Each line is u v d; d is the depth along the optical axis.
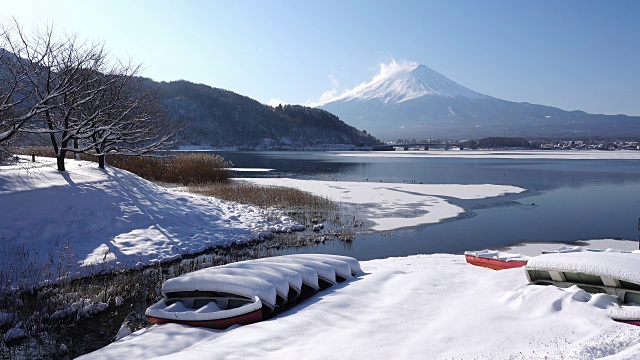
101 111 19.20
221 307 8.60
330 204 26.16
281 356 5.70
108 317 9.70
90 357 6.68
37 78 16.53
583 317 5.89
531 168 63.25
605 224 21.75
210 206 21.23
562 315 6.07
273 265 9.98
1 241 12.66
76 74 17.80
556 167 65.62
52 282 11.18
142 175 32.12
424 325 6.46
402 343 5.77
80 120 19.92
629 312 5.78
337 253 16.42
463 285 8.85
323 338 6.32
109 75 21.09
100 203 16.41
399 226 21.14
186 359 5.75
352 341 6.00
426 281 9.12
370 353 5.51
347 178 45.62
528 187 37.53
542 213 24.88
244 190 28.33
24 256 12.23
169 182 32.81
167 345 7.12
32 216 14.02
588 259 7.12
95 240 14.40
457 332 5.90
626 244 17.72
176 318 8.21
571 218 23.39
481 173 53.78
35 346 8.28
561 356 4.68
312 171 56.00
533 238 18.81
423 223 21.86
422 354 5.33
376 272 10.74
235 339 6.61
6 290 10.37
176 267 13.62
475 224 21.75
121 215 16.45
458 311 6.86
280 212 23.02
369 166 67.88
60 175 17.16
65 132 17.89
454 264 12.13
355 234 19.52
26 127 16.22
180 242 15.90
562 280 7.36
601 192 34.41
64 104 15.98
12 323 9.09
